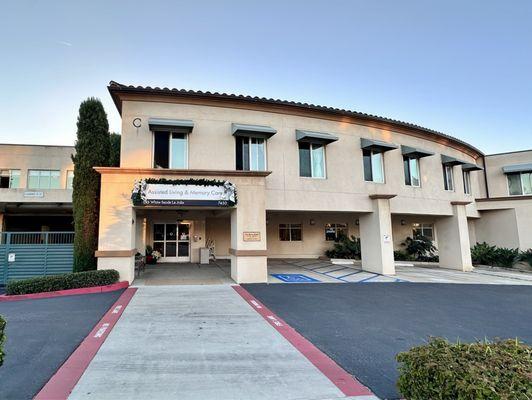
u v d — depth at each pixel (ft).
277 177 48.85
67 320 24.64
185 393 13.99
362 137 55.88
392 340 21.25
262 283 41.81
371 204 55.11
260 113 49.21
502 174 81.61
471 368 9.38
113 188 39.47
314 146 52.44
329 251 74.79
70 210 84.64
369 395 14.01
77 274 35.86
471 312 29.63
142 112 44.39
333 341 20.89
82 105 45.60
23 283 33.88
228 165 46.42
